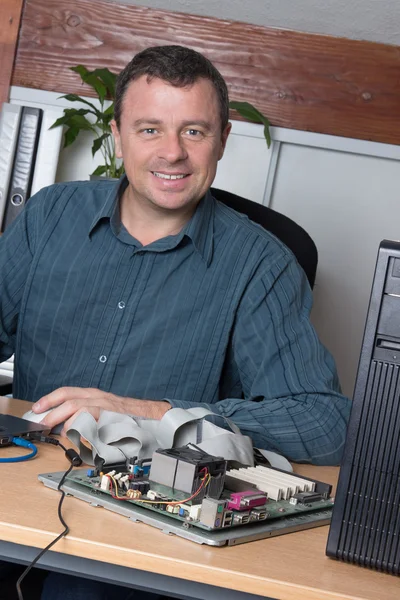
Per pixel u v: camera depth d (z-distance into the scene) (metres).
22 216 1.81
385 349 0.90
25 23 3.03
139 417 1.26
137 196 1.70
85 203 1.79
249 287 1.69
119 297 1.70
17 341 1.76
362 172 3.01
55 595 1.13
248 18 2.96
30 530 0.87
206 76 1.65
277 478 1.11
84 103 3.02
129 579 0.87
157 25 2.99
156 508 0.95
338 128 2.99
